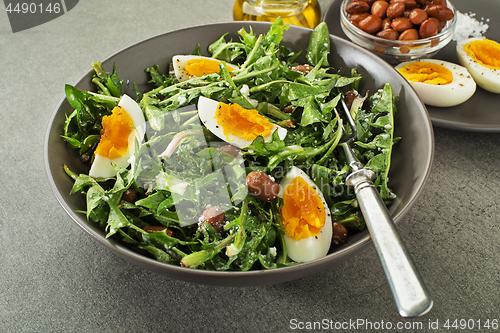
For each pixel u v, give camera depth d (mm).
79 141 342
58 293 340
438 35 429
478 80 434
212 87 346
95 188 317
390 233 282
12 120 436
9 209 381
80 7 547
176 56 377
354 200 318
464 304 327
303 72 371
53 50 497
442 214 364
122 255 291
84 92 345
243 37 383
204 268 300
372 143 337
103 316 330
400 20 434
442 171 386
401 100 347
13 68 480
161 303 334
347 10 456
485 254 346
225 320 327
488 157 394
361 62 369
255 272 279
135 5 549
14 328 327
